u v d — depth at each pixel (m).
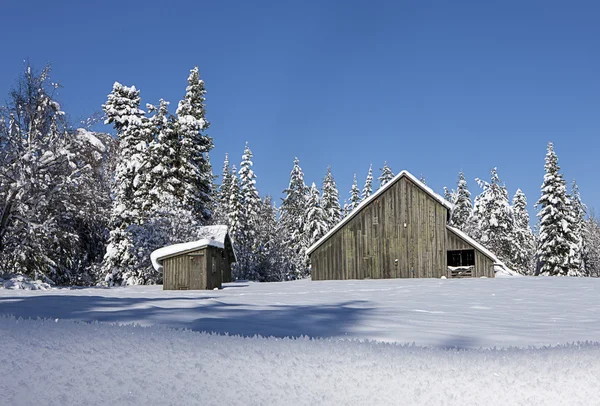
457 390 2.37
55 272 27.19
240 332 5.21
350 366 2.63
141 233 31.53
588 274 51.16
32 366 2.40
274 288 21.12
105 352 2.62
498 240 50.16
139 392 2.22
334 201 61.56
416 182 32.34
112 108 37.16
